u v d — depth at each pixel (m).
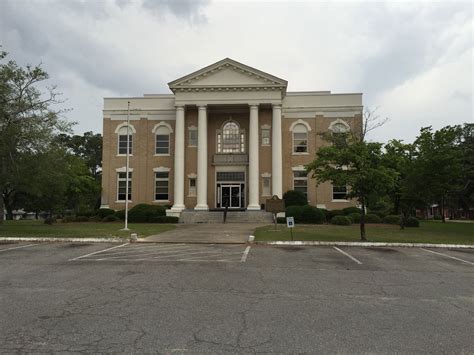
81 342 5.19
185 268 10.95
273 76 36.31
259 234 20.75
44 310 6.71
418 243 17.05
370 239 18.66
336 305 7.23
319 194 37.78
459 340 5.42
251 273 10.30
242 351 4.94
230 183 38.62
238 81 36.78
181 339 5.34
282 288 8.60
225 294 7.96
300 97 39.16
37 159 21.84
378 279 9.75
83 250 14.70
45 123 23.31
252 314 6.57
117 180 39.84
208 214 34.22
